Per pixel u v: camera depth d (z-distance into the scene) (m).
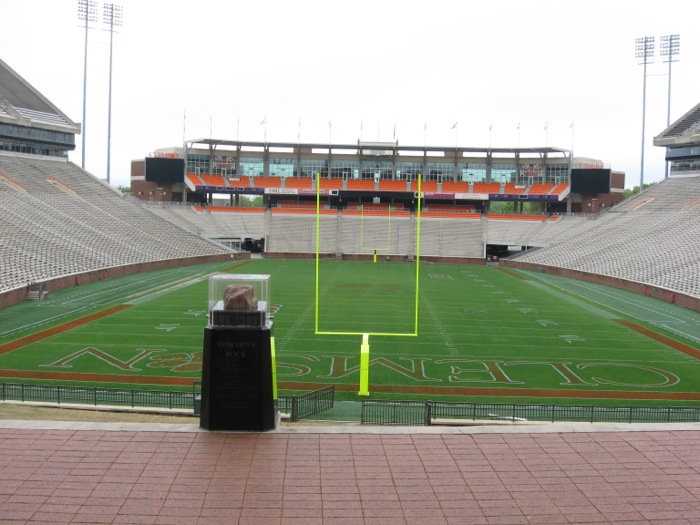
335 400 14.83
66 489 7.57
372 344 20.78
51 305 26.77
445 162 61.19
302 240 56.41
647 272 35.75
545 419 13.16
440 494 7.60
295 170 61.69
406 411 13.49
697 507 7.41
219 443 8.89
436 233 57.16
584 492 7.71
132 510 7.12
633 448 8.98
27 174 47.31
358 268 46.59
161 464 8.22
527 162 60.78
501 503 7.42
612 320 25.66
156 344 19.98
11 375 16.39
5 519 6.93
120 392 13.55
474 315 26.45
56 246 36.16
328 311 26.83
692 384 16.61
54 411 12.41
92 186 52.12
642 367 18.23
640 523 7.06
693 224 41.50
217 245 51.75
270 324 9.55
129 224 47.62
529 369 17.92
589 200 60.00
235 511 7.13
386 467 8.28
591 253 44.84
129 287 32.88
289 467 8.20
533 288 36.09
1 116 46.50
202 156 60.75
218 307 9.59
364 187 60.09
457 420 12.42
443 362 18.59
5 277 28.28
